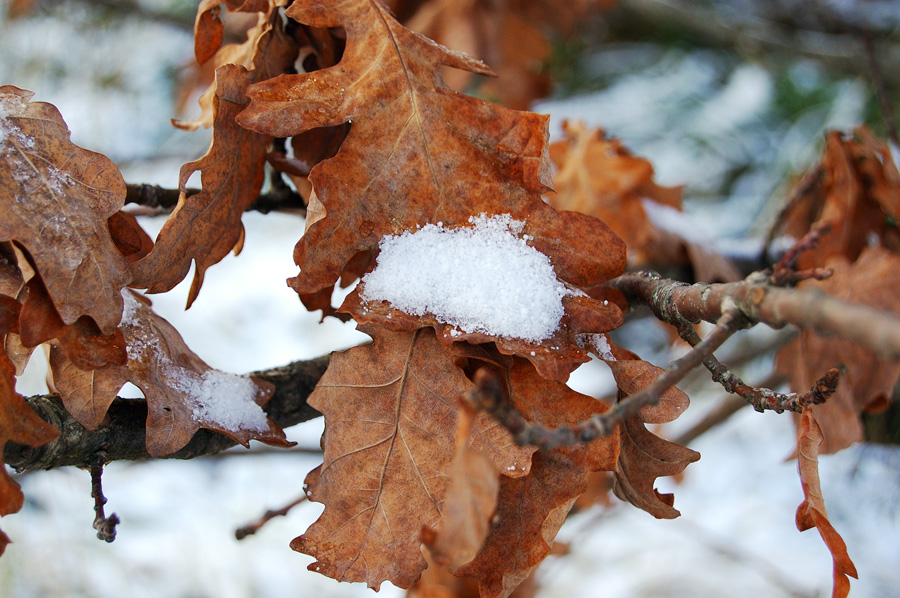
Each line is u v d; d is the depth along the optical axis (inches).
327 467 14.8
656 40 39.8
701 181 37.7
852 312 13.1
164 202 16.5
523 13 28.9
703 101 38.5
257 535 30.6
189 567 28.6
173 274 15.1
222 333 38.4
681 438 24.0
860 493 28.1
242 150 15.5
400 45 15.3
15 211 14.5
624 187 22.0
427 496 14.7
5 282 15.0
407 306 14.8
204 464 31.8
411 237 14.9
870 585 29.3
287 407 16.3
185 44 35.3
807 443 14.9
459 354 14.8
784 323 13.5
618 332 35.7
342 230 14.9
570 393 14.9
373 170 15.0
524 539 14.8
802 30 34.5
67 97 31.0
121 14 31.4
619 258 14.9
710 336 13.8
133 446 15.3
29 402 15.0
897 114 31.2
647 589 32.8
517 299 14.8
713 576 32.9
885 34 32.3
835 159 19.5
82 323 14.7
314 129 15.8
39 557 24.5
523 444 13.2
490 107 15.2
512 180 15.0
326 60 16.0
